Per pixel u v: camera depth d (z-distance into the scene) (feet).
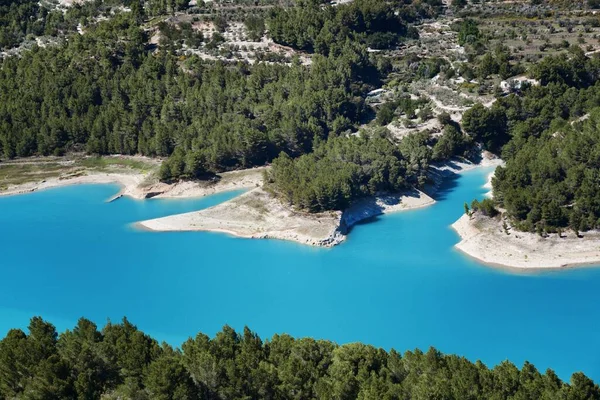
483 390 364.99
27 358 401.70
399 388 366.43
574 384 361.71
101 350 404.16
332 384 379.96
